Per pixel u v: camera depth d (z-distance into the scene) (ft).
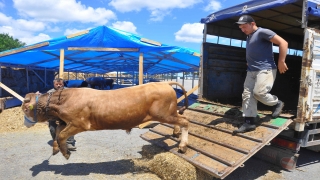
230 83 22.66
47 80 64.39
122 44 25.82
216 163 12.46
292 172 15.62
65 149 14.47
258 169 15.89
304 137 15.20
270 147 16.69
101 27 25.54
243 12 17.21
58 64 46.93
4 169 14.94
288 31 26.58
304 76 13.84
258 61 13.82
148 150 16.14
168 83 15.61
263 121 14.76
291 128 14.85
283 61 12.85
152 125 26.78
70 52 29.48
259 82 13.66
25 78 49.90
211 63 21.11
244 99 14.47
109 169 15.21
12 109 31.60
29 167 15.33
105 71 74.84
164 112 14.51
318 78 14.60
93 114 13.99
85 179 13.78
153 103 14.44
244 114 14.34
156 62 43.83
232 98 22.56
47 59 37.55
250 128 14.16
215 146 13.85
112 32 25.55
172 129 17.60
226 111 17.19
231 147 13.19
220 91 21.83
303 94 13.88
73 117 13.87
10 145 19.66
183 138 14.51
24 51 26.96
